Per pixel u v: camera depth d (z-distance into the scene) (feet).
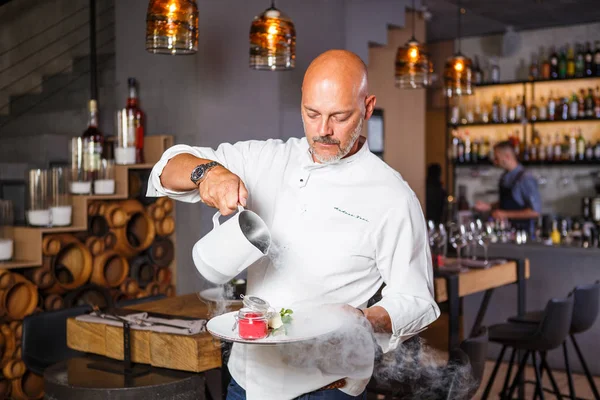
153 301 9.46
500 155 20.39
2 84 15.80
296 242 5.81
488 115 25.39
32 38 16.07
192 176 5.28
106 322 7.64
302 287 5.80
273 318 5.05
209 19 13.83
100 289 12.23
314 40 16.83
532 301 16.57
